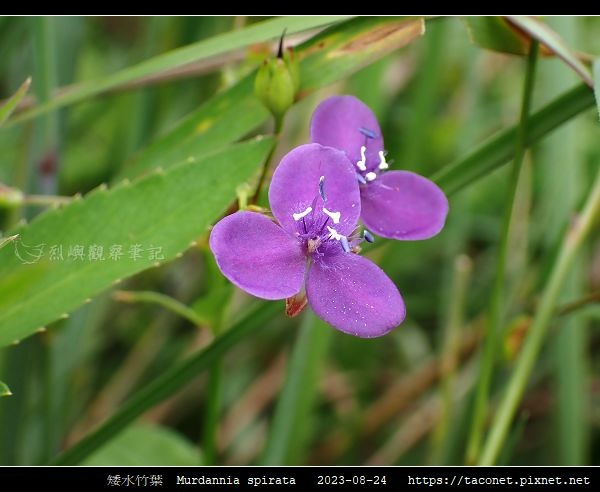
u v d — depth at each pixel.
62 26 0.14
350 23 0.12
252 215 0.11
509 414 0.12
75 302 0.11
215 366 0.12
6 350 0.13
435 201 0.11
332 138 0.11
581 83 0.12
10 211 0.12
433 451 0.14
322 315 0.11
